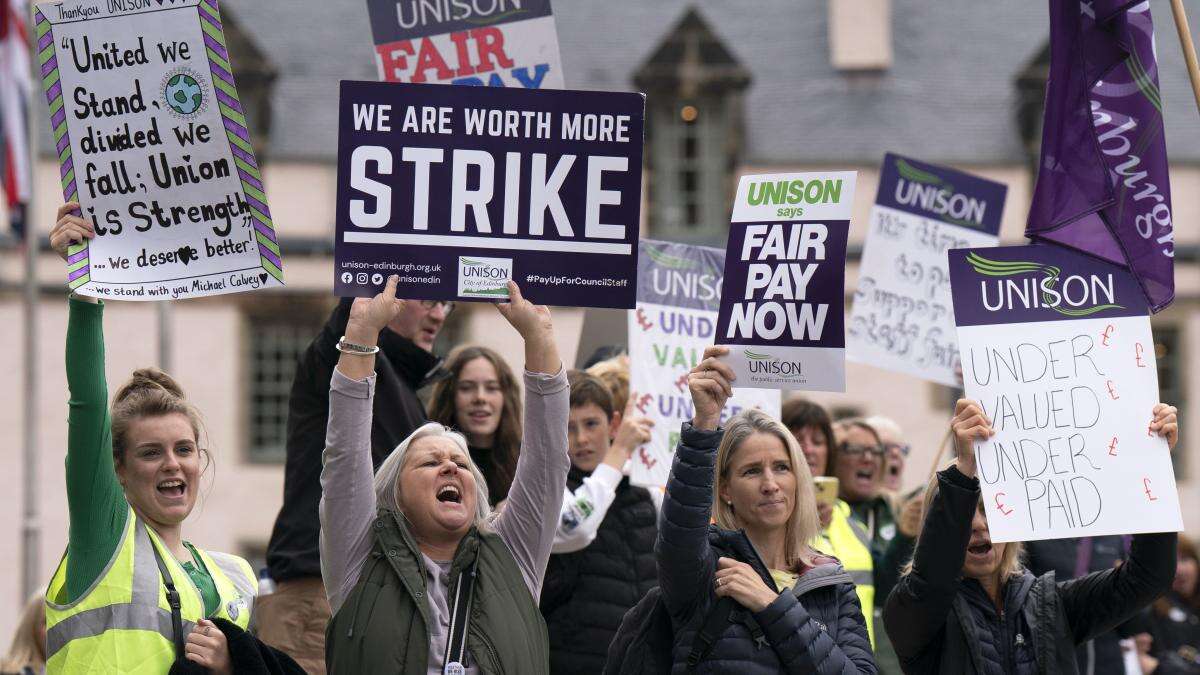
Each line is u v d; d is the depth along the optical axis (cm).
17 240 4003
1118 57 1274
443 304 1466
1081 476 1173
